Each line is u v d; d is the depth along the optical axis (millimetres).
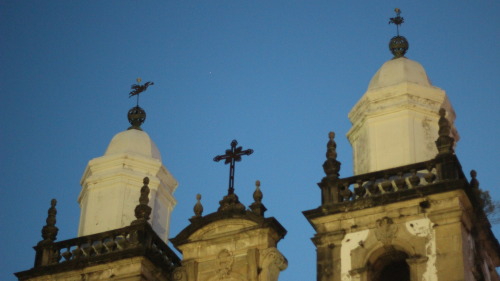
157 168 60188
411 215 51281
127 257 54656
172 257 56781
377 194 52188
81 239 56438
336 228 52219
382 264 51969
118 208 58594
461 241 50125
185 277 53844
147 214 56250
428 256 50281
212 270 53625
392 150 54250
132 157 59938
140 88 64250
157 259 55188
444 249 50188
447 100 55812
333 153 54125
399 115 54844
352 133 56188
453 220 50594
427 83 56094
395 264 52250
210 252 53969
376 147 54562
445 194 51031
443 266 49844
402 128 54531
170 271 55594
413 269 50219
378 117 55094
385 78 56406
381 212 51781
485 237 53188
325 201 52938
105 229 58219
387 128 54781
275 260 52656
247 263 53062
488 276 52875
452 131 56156
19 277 56125
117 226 58156
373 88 56125
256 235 53438
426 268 50094
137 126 63062
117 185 59188
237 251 53500
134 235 55500
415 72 56500
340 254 51688
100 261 55031
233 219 54031
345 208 52250
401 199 51562
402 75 56219
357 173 54969
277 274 52781
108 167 59906
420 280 49938
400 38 58750
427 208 51156
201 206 55406
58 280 55562
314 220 52656
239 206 54469
